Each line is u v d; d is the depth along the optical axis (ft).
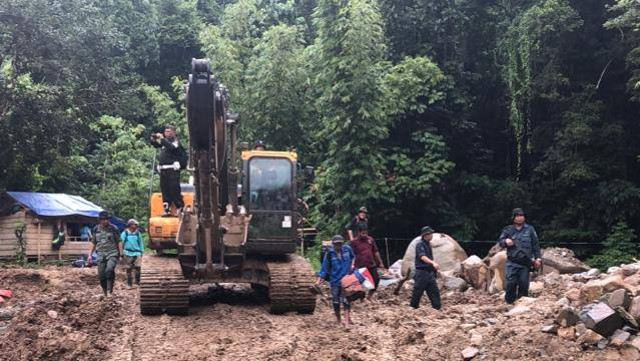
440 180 81.82
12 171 97.50
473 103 94.63
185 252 37.37
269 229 40.60
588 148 81.82
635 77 74.43
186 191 44.60
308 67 80.23
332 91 69.67
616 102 87.97
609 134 79.97
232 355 27.37
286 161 41.93
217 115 31.63
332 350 28.45
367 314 38.83
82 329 33.45
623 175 81.30
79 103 95.20
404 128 83.41
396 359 26.73
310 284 38.19
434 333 30.68
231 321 35.91
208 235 35.17
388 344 29.63
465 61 92.32
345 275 35.37
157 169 42.09
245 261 40.88
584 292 29.73
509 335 27.40
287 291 37.86
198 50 136.67
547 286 42.50
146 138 125.80
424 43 88.28
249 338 31.01
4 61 94.07
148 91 103.76
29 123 91.45
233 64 83.76
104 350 28.58
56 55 91.56
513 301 38.06
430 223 84.94
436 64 84.48
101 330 33.17
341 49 70.90
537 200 86.94
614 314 25.61
